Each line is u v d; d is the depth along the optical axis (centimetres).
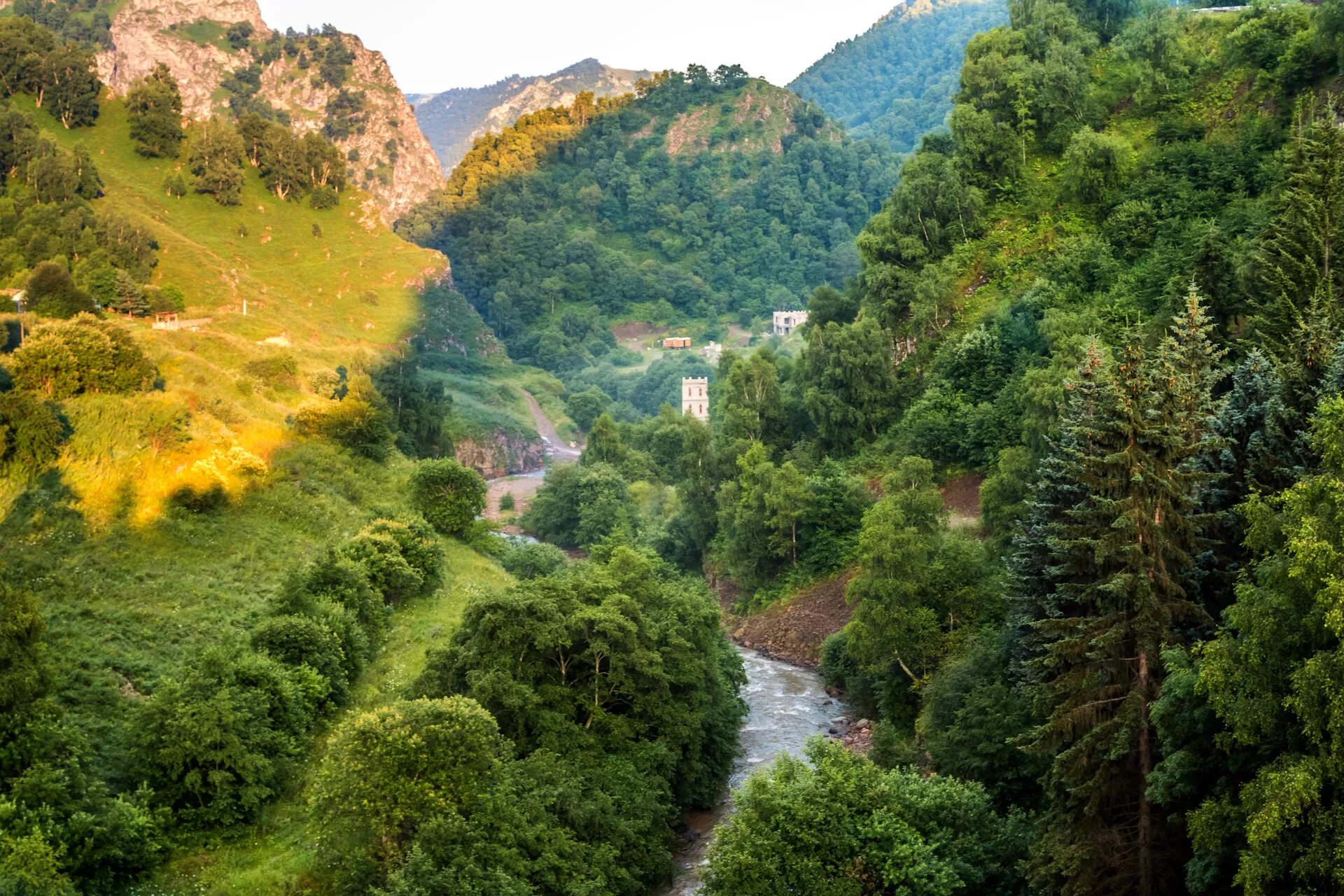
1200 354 5538
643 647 5878
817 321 13538
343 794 4397
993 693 5281
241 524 7900
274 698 5375
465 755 4569
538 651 5581
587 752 5338
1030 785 5091
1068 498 5275
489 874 4219
